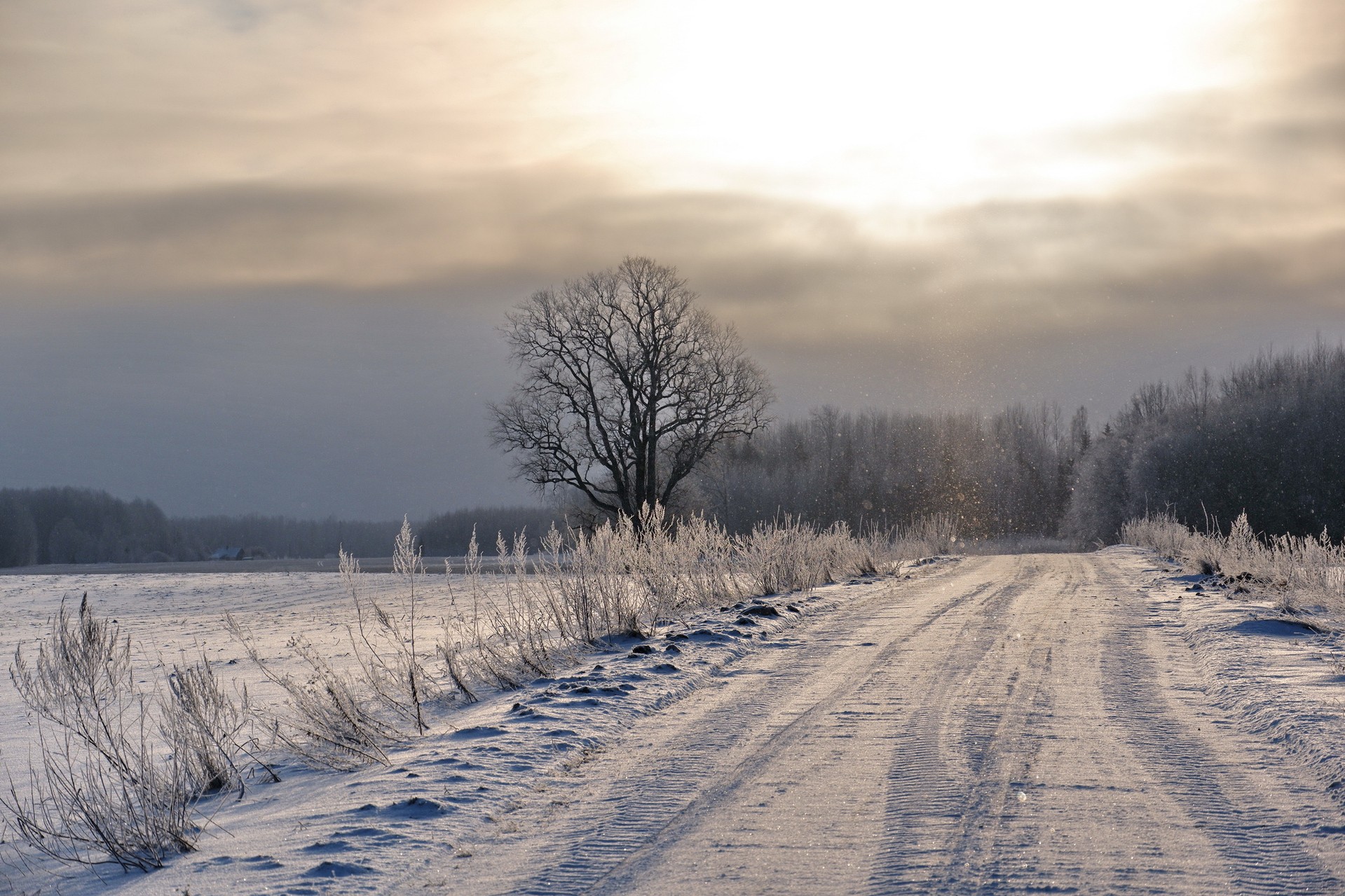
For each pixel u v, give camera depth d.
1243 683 9.68
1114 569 27.50
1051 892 4.70
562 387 47.12
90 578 51.69
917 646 12.88
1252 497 68.06
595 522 47.66
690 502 54.34
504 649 12.30
